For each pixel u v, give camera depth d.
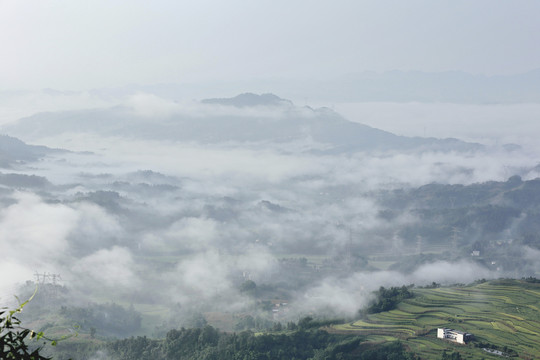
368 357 198.62
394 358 196.12
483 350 196.88
